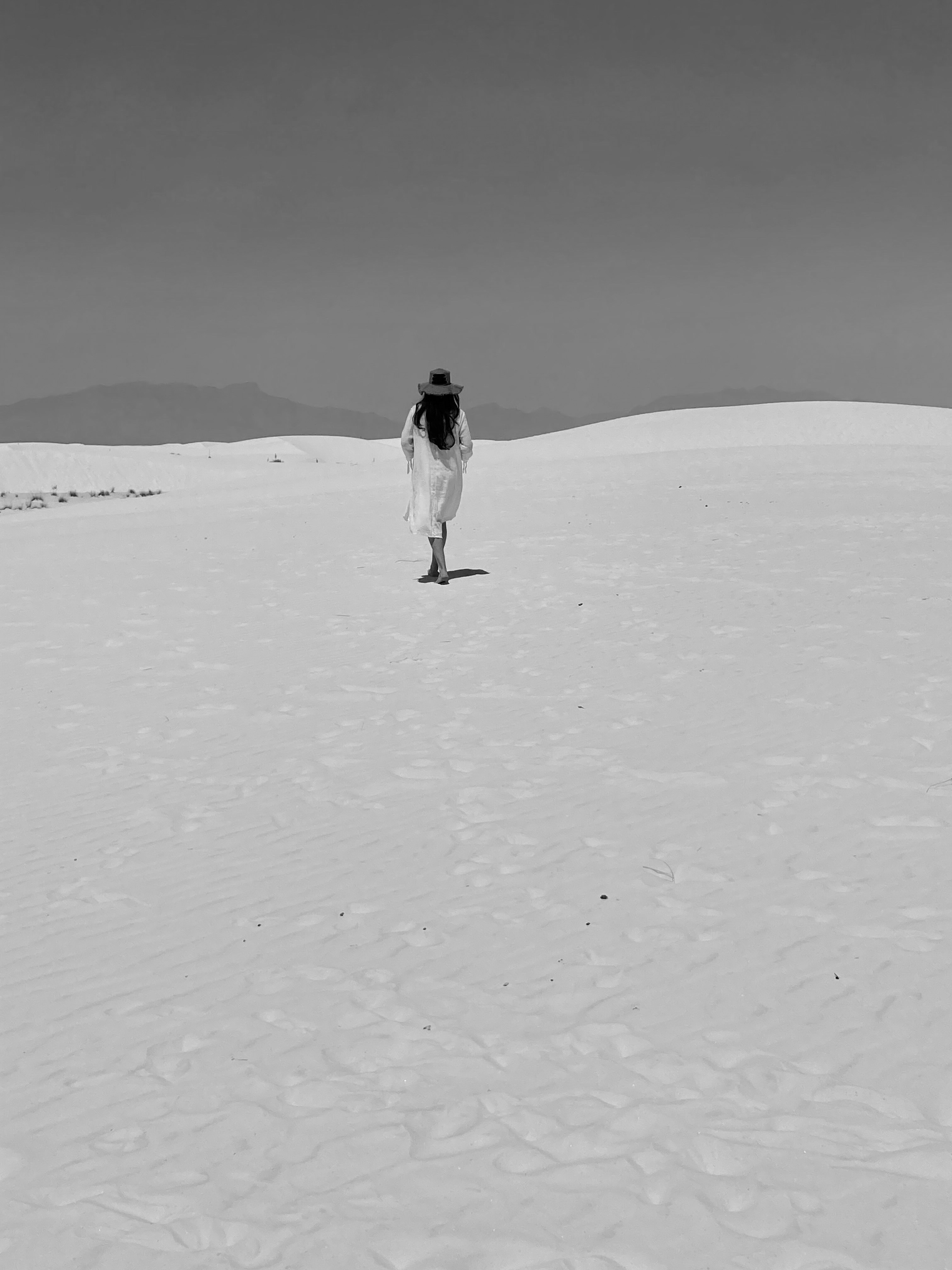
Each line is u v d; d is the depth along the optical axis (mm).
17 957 5512
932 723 8188
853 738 7992
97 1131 3936
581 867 6109
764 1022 4391
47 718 10391
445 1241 3236
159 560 21562
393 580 17125
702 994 4645
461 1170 3559
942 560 16109
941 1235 3135
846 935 5066
